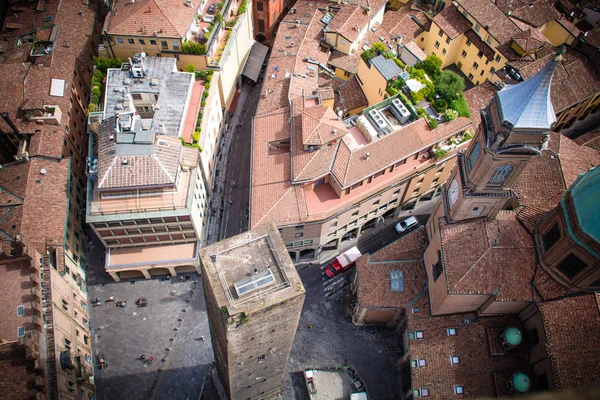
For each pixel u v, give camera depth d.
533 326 75.50
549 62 56.59
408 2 134.25
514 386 73.81
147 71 99.31
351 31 118.50
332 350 92.56
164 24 101.94
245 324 51.97
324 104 102.44
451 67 126.38
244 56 128.12
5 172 93.81
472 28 117.88
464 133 99.06
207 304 62.91
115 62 104.12
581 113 118.38
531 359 75.75
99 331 93.19
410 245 91.31
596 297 67.88
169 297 96.88
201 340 92.62
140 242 92.81
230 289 52.53
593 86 111.00
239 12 116.88
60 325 78.94
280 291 52.28
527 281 74.25
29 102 96.69
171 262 93.06
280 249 55.22
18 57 110.50
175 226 89.06
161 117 94.19
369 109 96.75
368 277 88.62
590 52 113.44
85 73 115.44
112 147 86.06
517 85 61.38
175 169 85.31
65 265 88.12
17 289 77.44
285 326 58.12
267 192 91.50
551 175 83.25
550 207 79.31
